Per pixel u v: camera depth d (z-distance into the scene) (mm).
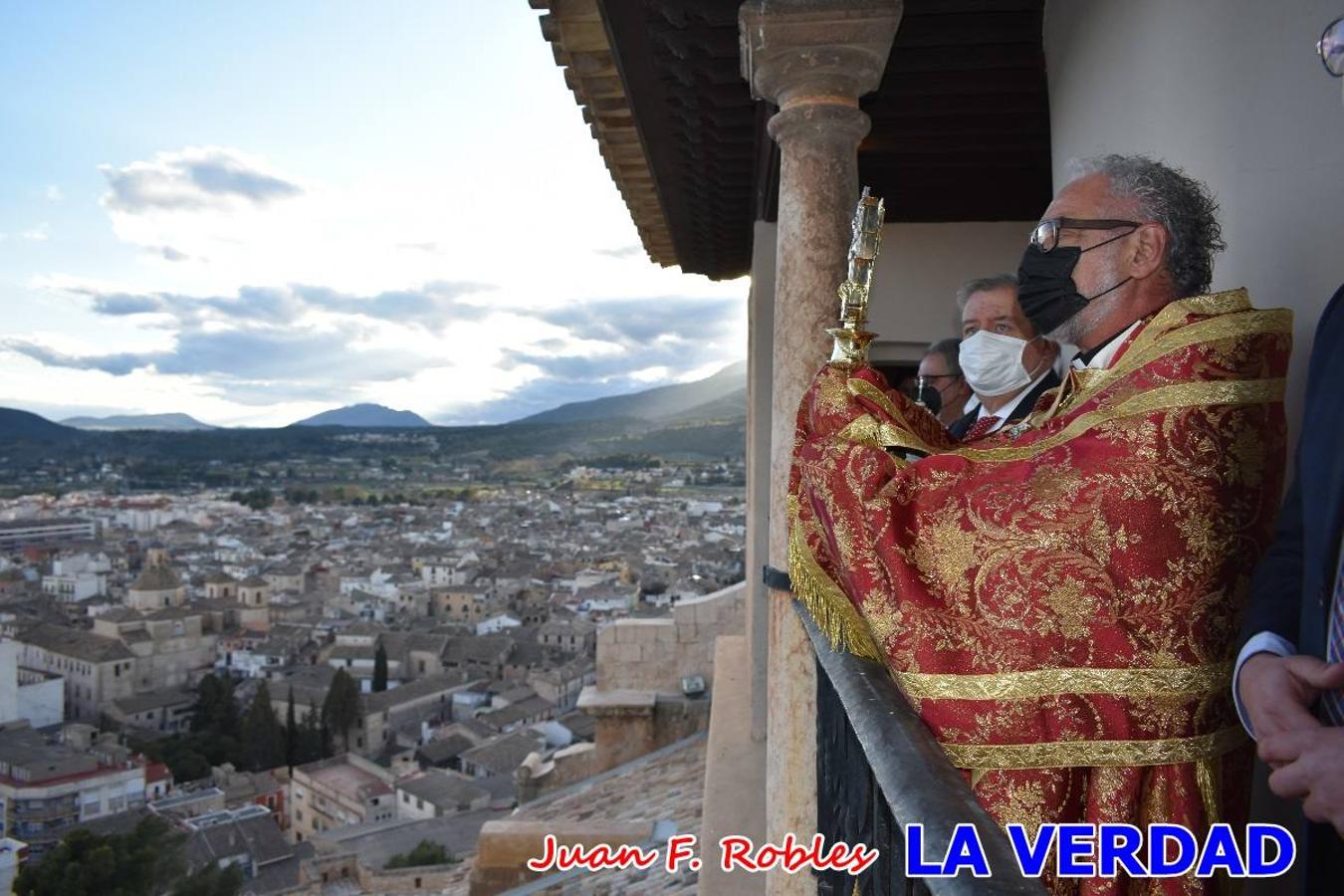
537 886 7098
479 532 156375
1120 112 2443
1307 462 1072
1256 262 1772
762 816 4508
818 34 2738
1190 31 2020
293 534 161000
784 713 2699
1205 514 1211
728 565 109875
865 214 1729
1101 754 1222
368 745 75938
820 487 1446
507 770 62562
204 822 53250
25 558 138250
